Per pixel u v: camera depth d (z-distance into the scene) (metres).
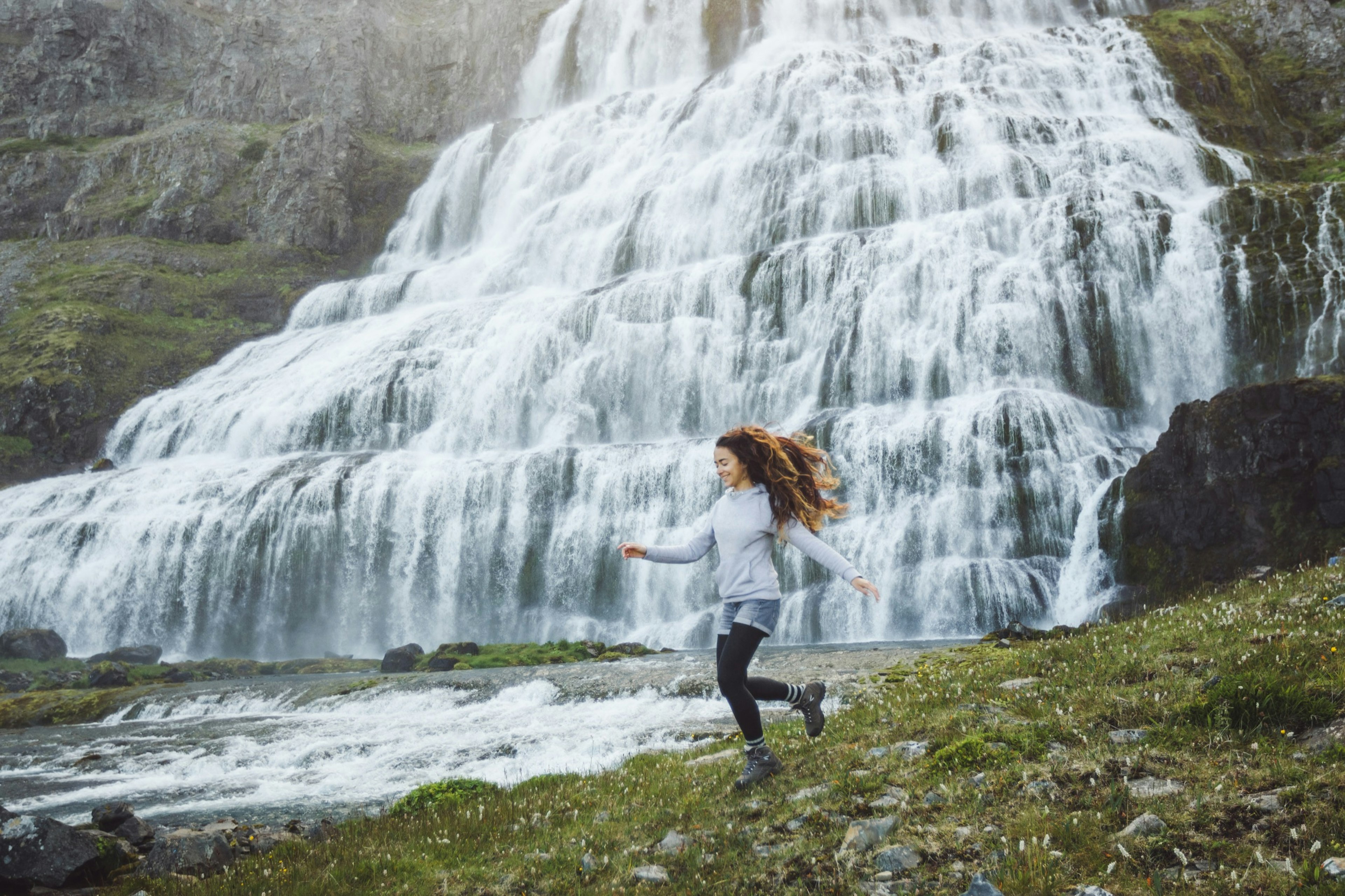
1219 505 21.75
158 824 10.39
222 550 34.44
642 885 5.30
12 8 76.69
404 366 41.94
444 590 32.25
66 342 48.16
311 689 19.52
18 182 63.72
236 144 66.00
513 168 59.31
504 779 10.93
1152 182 38.78
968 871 4.70
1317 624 7.86
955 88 45.47
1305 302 29.69
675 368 37.81
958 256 34.84
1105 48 48.62
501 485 32.69
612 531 30.83
